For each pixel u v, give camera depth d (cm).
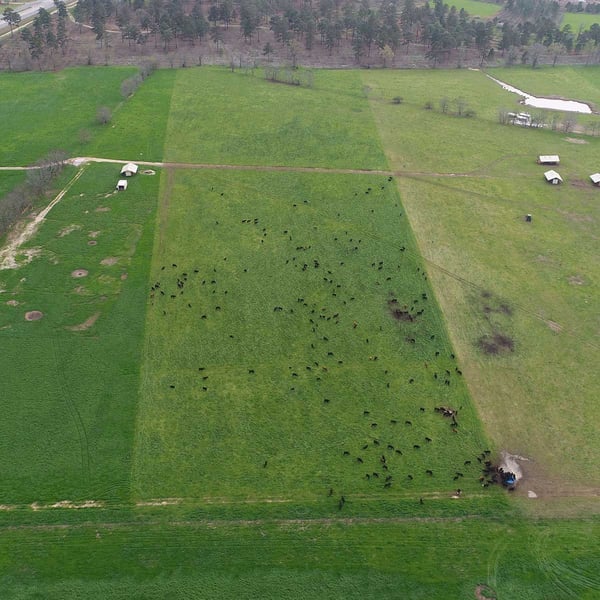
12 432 5853
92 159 11031
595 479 5531
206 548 4953
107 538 5016
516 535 5072
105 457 5650
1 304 7488
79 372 6519
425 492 5400
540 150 11806
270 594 4650
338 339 7025
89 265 8238
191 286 7844
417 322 7306
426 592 4675
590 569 4819
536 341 7062
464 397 6316
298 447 5781
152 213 9419
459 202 9875
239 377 6512
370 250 8606
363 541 5019
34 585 4684
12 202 9262
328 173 10706
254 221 9212
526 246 8769
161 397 6253
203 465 5603
